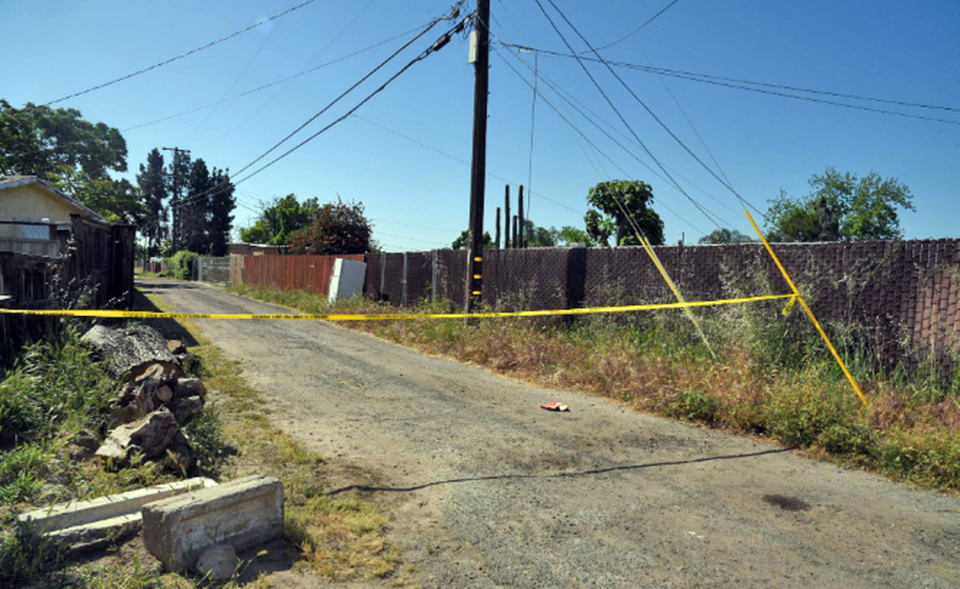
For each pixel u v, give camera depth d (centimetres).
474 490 432
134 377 586
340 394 732
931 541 369
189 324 1317
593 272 1055
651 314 934
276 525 340
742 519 396
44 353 571
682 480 468
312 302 1845
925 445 498
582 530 372
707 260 878
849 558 344
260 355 980
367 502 403
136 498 344
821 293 743
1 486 346
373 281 1848
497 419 642
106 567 290
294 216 6412
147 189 8250
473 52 1159
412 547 343
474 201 1172
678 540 362
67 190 3931
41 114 3881
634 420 654
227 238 7594
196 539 302
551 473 474
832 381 659
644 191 2394
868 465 511
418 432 578
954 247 623
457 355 1041
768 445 570
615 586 308
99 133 4391
